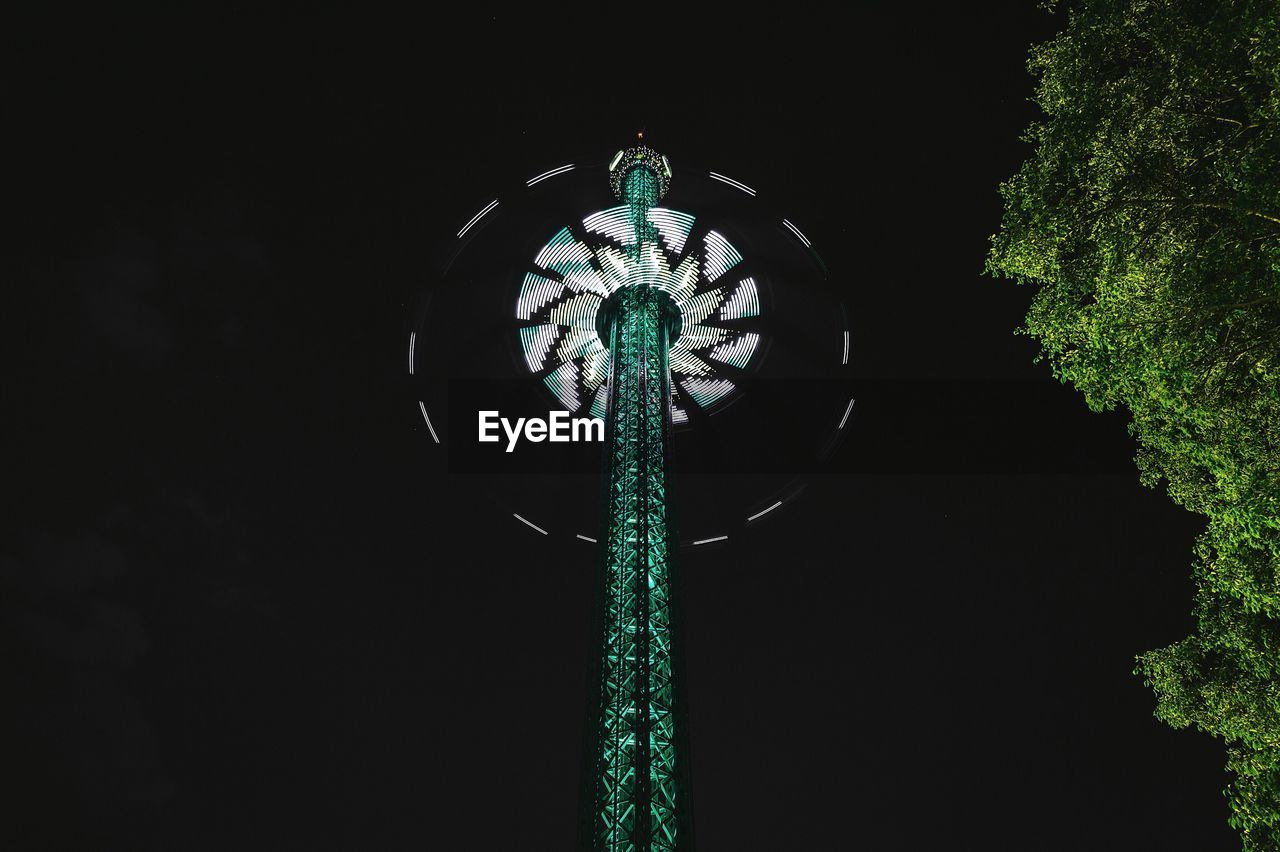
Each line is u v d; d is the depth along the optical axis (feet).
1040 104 76.79
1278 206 58.95
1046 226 72.74
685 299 205.77
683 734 121.08
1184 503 76.43
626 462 158.61
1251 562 69.10
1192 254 65.05
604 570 140.15
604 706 122.31
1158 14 68.74
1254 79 64.44
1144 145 66.44
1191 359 65.87
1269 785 69.82
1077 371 74.28
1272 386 62.95
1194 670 76.18
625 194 208.74
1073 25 75.66
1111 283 68.44
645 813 108.88
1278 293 61.16
